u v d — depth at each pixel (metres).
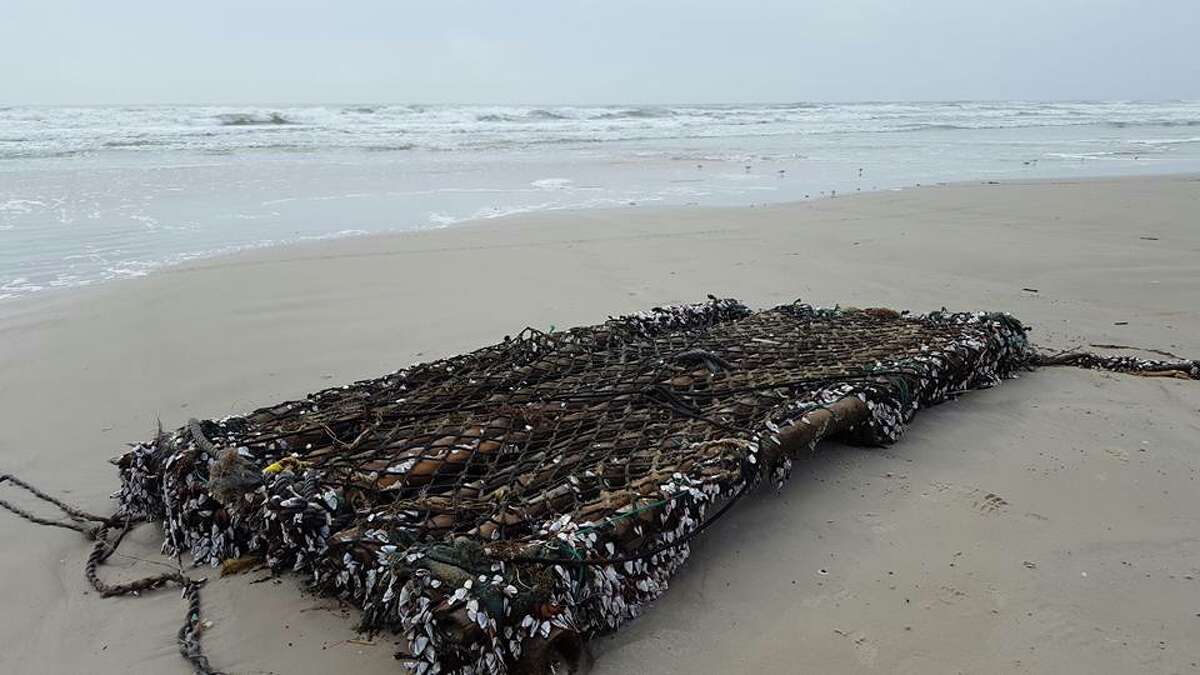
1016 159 21.98
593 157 21.69
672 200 14.42
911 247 10.12
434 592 2.53
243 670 2.79
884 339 5.24
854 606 3.14
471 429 3.76
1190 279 8.35
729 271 8.93
